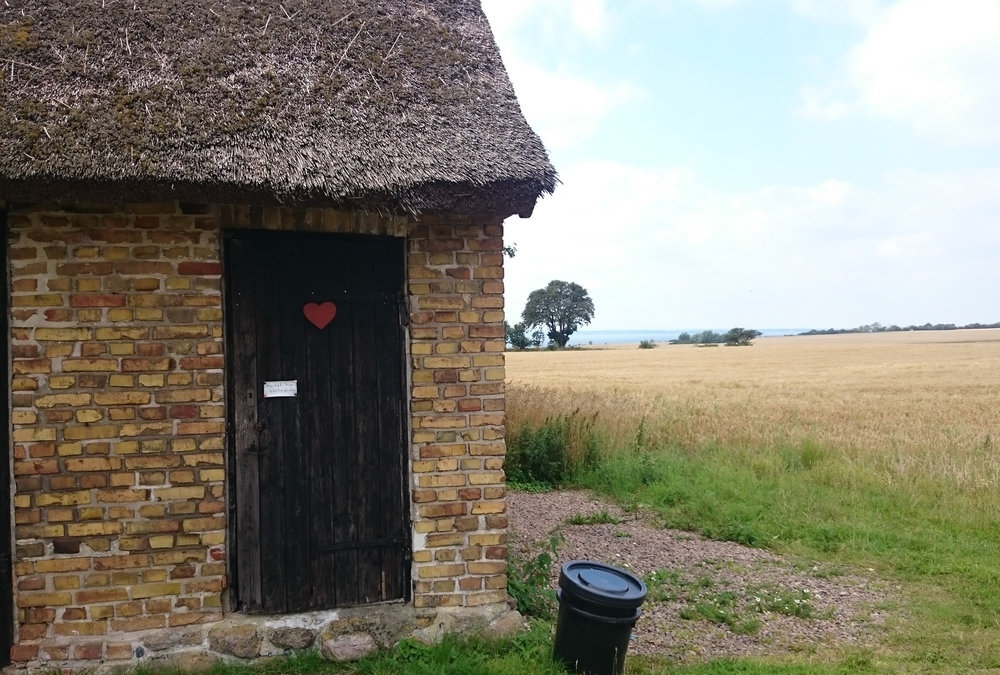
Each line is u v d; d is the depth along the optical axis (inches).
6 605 156.6
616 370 1599.4
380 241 182.1
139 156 145.3
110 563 160.6
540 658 170.2
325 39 187.2
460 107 180.2
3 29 162.9
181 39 174.1
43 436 156.9
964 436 532.7
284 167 152.4
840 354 2217.0
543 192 170.6
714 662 185.6
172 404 163.9
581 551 286.7
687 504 355.6
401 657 170.6
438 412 180.7
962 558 279.1
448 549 181.2
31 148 140.9
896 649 201.0
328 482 178.1
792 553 289.7
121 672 159.5
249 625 168.9
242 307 172.7
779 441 490.6
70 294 158.6
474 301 183.0
